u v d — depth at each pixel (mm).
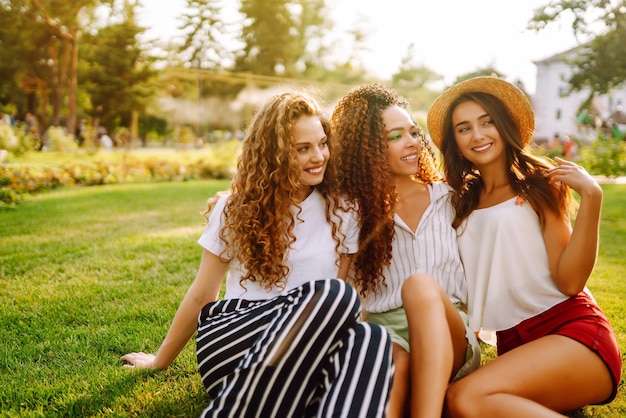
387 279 2416
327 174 2361
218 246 2311
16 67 28828
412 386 1852
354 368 1751
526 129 2520
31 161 13977
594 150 13508
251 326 1963
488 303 2312
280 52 43062
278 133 2215
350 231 2365
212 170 13172
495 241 2301
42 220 6602
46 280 4023
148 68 30016
